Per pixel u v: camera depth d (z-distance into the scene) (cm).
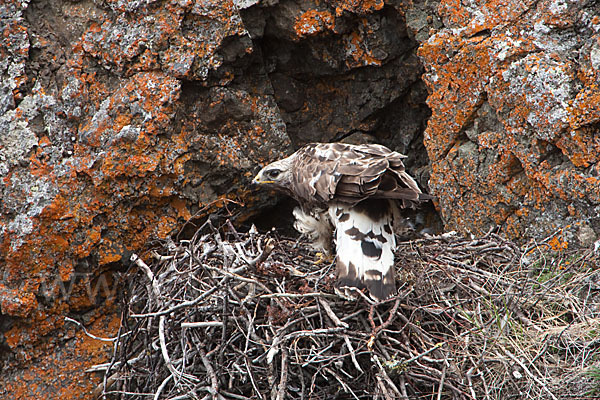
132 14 1187
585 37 1058
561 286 1004
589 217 1044
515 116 1098
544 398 888
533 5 1092
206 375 962
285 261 1060
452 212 1197
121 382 1107
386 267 916
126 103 1174
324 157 974
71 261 1166
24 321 1161
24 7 1189
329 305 937
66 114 1180
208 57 1196
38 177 1152
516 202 1124
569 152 1051
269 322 934
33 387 1170
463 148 1177
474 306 983
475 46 1131
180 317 987
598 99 1019
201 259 1036
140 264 1093
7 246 1141
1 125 1163
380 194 894
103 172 1159
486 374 921
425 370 905
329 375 945
